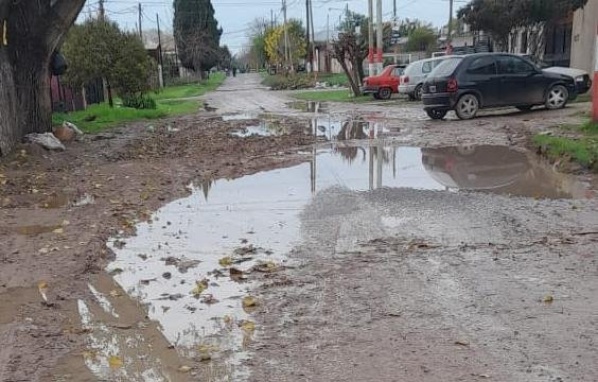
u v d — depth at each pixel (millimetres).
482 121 15531
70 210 7945
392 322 4137
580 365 3471
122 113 23094
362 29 48031
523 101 16500
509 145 11703
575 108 16609
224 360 3703
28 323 4352
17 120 12992
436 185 8547
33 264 5695
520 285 4703
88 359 3775
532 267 5086
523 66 16516
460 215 6797
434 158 10805
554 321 4051
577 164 9188
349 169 10141
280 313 4375
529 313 4191
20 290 5043
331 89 44344
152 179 10000
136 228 6930
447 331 3967
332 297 4621
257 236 6402
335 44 33188
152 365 3670
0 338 4094
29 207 8211
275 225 6797
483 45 39906
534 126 13234
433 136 13602
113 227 6965
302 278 5062
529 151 10906
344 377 3434
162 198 8477
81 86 25281
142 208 7891
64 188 9445
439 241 5898
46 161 11953
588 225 6242
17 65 13461
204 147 13844
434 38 62656
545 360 3541
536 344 3740
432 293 4609
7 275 5410
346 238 6137
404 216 6855
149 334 4121
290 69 67062
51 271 5477
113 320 4375
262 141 14344
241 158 11891
